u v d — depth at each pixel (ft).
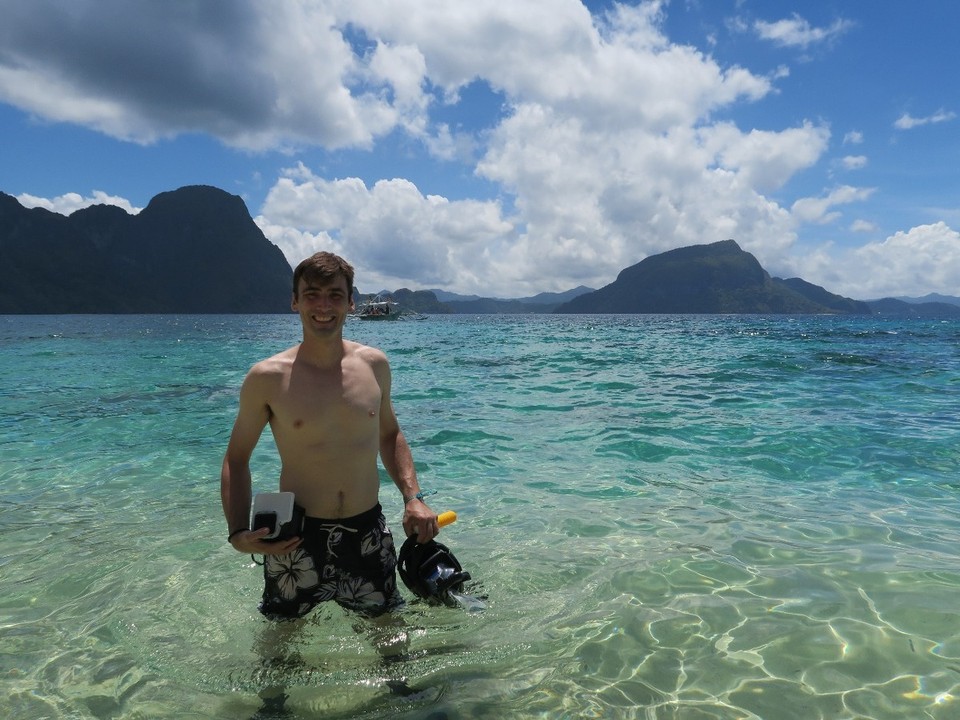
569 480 17.15
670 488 16.29
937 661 7.86
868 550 11.78
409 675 7.89
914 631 8.63
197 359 62.49
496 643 8.61
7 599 10.25
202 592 10.46
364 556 9.00
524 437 22.68
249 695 7.55
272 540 8.13
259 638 8.87
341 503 8.87
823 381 38.50
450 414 27.63
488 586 10.47
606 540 12.59
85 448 21.54
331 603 9.00
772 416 26.22
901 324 192.65
